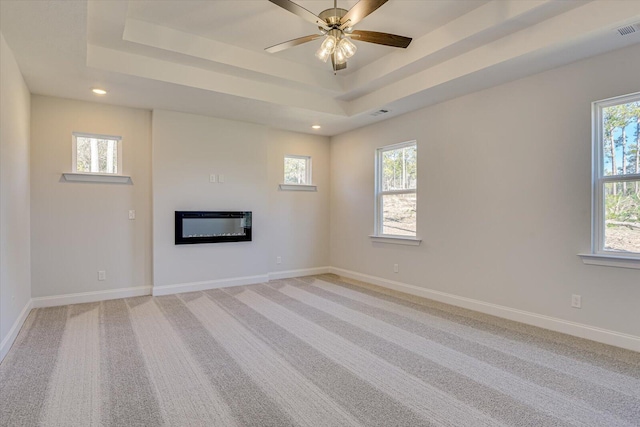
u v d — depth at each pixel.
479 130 3.94
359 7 2.28
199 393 2.18
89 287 4.27
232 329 3.31
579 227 3.16
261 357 2.70
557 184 3.30
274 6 3.00
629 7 2.42
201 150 4.90
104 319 3.58
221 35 3.52
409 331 3.28
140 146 4.58
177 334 3.16
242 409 2.01
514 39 3.05
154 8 3.04
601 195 3.08
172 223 4.69
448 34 3.29
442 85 3.76
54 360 2.61
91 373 2.42
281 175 5.79
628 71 2.85
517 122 3.59
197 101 4.27
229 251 5.16
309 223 6.09
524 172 3.54
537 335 3.19
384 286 5.17
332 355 2.75
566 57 3.06
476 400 2.11
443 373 2.45
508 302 3.68
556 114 3.30
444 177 4.32
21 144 3.39
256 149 5.37
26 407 2.01
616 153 3.01
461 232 4.14
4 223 2.70
